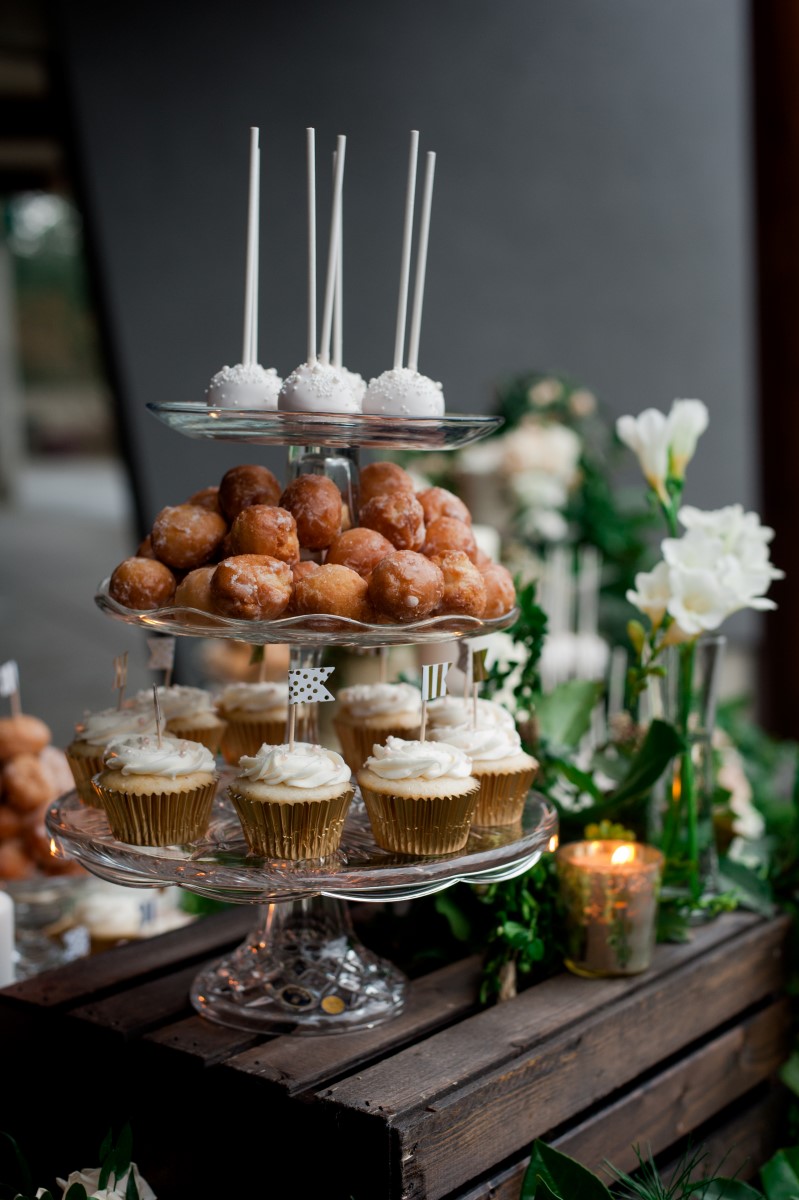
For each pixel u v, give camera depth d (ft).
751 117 7.39
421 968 4.54
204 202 10.00
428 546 4.18
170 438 10.14
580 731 4.97
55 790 4.95
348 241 10.66
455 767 4.03
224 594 3.84
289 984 4.19
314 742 4.40
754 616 12.47
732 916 4.79
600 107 11.65
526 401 9.05
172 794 4.00
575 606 8.58
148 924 5.12
